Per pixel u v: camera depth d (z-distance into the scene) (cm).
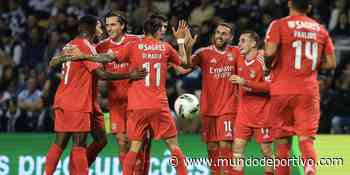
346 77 4091
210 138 3209
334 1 4741
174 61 3016
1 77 4550
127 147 3189
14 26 5047
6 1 5191
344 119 3959
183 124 3862
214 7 4766
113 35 3123
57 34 4678
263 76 3097
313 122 2645
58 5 5088
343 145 3394
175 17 4659
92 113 3002
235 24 4559
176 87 4119
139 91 2942
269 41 2628
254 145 3372
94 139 3102
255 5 4778
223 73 3170
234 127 3152
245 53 3131
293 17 2662
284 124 2686
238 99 3175
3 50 4828
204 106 3197
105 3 5097
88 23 2975
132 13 4919
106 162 3372
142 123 2948
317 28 2667
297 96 2628
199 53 3197
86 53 2914
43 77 4378
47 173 2961
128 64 3119
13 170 3422
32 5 5219
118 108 3173
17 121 4144
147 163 3133
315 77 2672
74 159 2939
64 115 2933
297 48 2633
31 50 4784
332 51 2691
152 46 2953
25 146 3428
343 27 4628
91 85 2961
